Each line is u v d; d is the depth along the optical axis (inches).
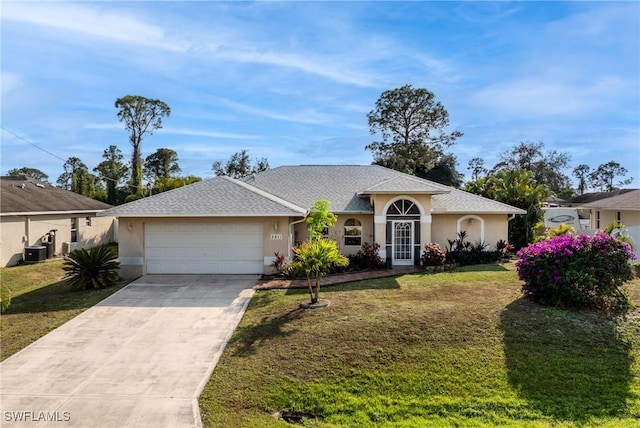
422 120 2448.3
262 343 415.5
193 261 732.7
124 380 356.2
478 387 330.6
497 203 910.4
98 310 542.6
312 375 353.7
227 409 311.3
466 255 836.0
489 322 434.6
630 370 349.4
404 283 639.1
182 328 473.7
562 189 2628.0
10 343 441.1
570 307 470.9
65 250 1080.2
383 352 383.2
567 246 482.3
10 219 919.7
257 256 730.2
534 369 351.9
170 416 301.4
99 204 1373.0
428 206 820.0
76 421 296.2
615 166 3225.9
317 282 532.4
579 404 306.3
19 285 754.2
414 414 302.7
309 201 901.2
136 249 727.1
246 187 812.6
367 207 868.6
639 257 880.3
